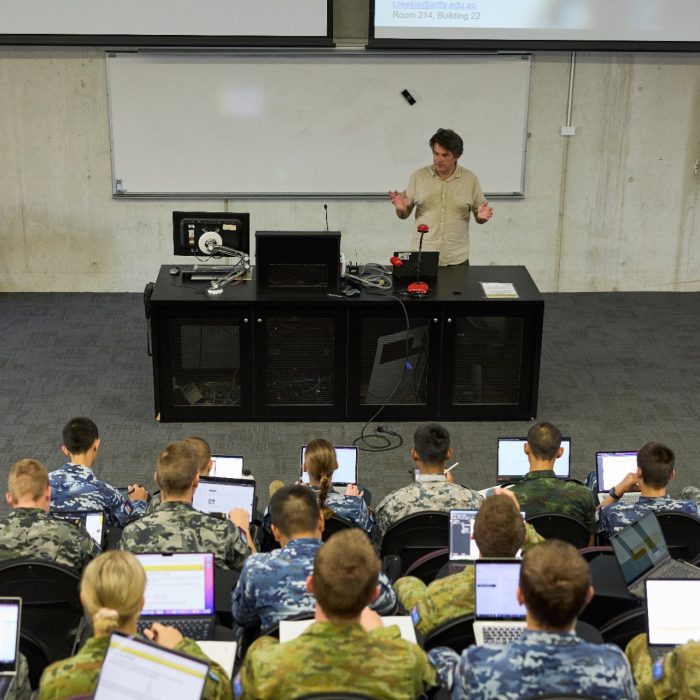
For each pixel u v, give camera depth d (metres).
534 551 2.02
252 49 7.62
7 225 8.07
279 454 5.48
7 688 2.38
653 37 7.54
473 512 3.16
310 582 2.09
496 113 7.92
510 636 2.57
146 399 6.14
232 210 8.09
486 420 5.91
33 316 7.62
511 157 8.07
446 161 6.24
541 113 8.01
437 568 3.21
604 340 7.29
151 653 1.98
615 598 2.94
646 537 3.05
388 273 6.09
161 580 2.73
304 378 5.77
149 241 8.17
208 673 2.03
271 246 5.51
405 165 8.02
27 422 5.78
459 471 5.35
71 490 3.62
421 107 7.86
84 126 7.82
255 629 2.74
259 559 2.60
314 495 2.74
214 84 7.71
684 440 5.72
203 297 5.57
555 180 8.21
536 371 5.80
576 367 6.77
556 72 7.91
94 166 7.94
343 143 7.93
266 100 7.77
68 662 2.04
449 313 5.64
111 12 7.31
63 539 3.01
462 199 6.36
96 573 2.06
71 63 7.65
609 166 8.22
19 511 3.02
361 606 2.00
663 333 7.46
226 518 3.32
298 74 7.71
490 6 7.41
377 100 7.82
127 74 7.66
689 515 3.27
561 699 1.86
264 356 5.70
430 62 7.73
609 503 3.82
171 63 7.64
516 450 4.32
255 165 7.95
